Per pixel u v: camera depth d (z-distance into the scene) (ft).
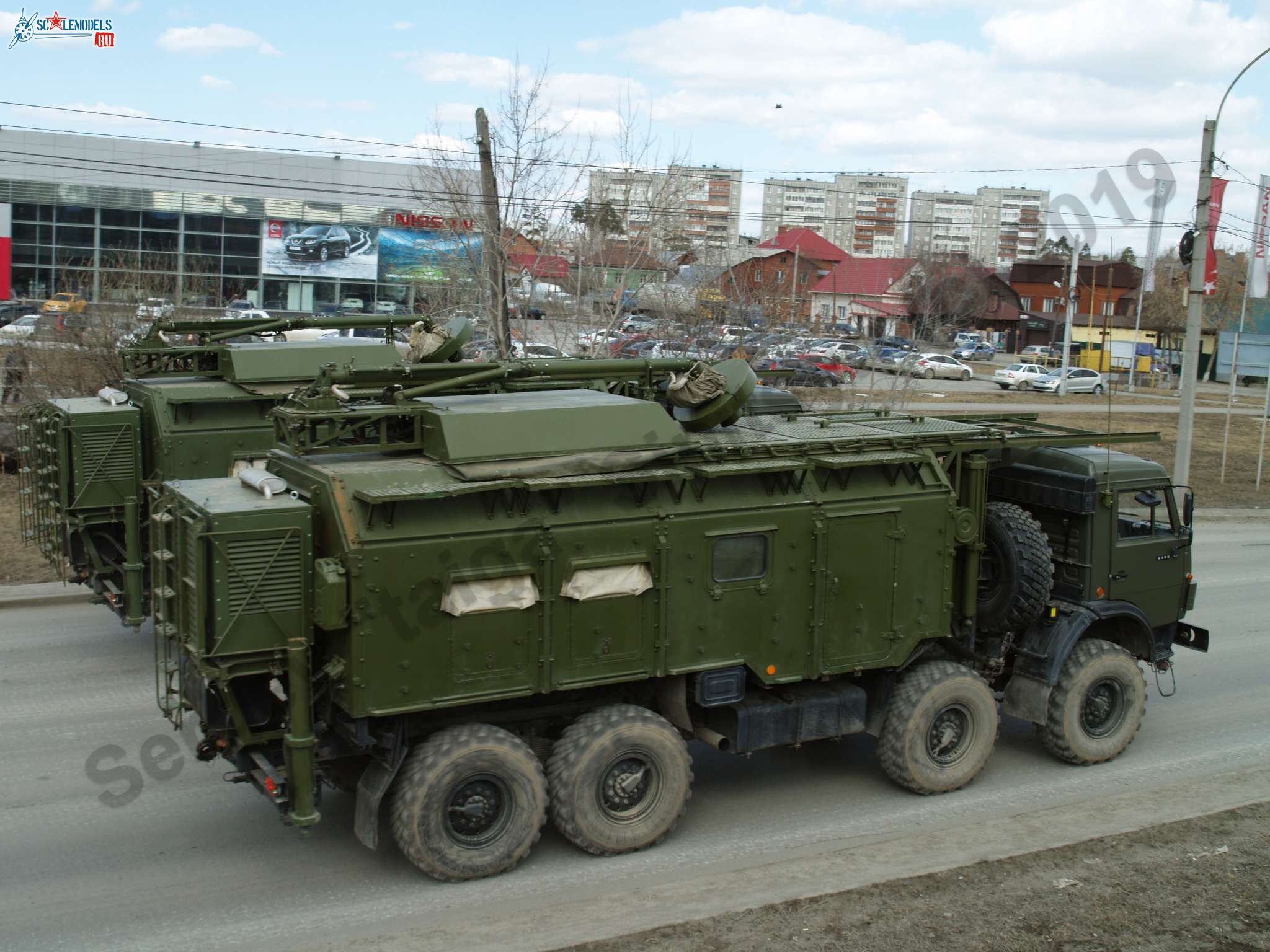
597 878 22.31
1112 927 19.36
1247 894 20.66
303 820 20.70
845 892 20.59
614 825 23.25
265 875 22.35
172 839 23.97
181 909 20.92
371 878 22.29
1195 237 64.44
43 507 38.29
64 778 26.96
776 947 18.60
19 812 25.05
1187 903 20.26
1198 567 57.47
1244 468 96.78
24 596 42.42
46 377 66.03
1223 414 134.31
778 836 24.53
